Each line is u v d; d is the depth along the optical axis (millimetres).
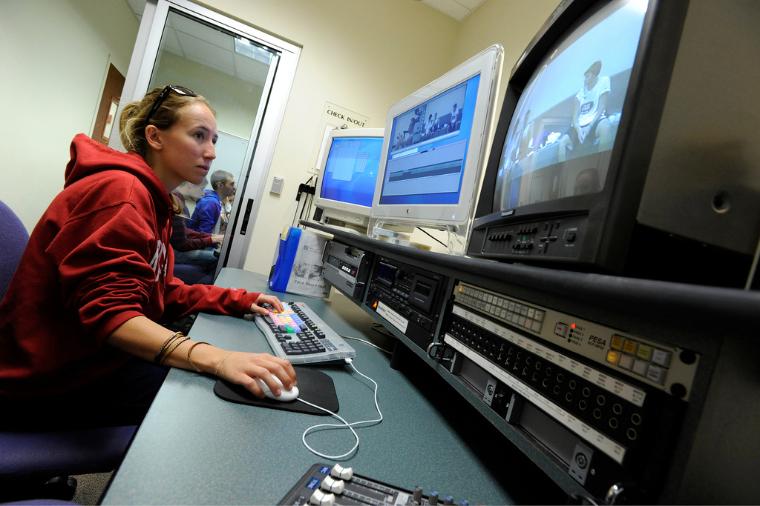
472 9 2773
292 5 2527
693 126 413
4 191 2502
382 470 509
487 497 503
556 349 462
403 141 1292
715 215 429
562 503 517
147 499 358
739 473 318
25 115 2523
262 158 2578
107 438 750
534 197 626
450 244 1070
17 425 755
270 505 388
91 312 673
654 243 405
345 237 1354
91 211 756
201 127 1027
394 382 868
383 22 2758
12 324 744
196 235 2477
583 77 563
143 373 1035
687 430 312
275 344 872
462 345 646
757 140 448
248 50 2688
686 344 326
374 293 1105
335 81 2662
